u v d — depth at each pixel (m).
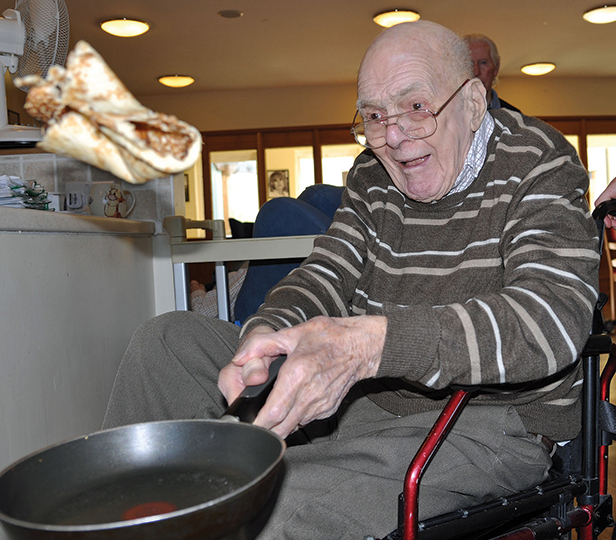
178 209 1.88
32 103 0.40
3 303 0.91
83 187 1.78
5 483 0.38
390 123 1.02
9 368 0.92
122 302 1.50
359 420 1.07
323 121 7.75
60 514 0.40
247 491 0.36
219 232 1.89
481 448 0.88
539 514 1.00
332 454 0.85
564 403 0.96
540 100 7.84
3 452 0.89
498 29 5.95
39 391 1.02
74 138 0.41
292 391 0.64
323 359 0.67
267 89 7.76
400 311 0.75
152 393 0.92
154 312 1.76
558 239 0.88
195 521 0.34
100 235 1.35
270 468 0.38
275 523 0.75
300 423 0.70
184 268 1.75
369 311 1.12
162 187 1.83
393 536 0.74
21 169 1.86
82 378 1.22
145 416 0.92
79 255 1.23
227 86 7.57
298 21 5.52
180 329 0.97
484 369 0.73
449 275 1.05
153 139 0.42
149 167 0.43
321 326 0.71
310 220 1.72
